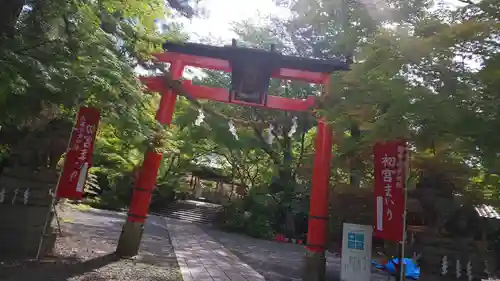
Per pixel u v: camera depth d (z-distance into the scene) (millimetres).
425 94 5707
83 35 6668
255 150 25750
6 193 8805
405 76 6309
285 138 23750
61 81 6094
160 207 34094
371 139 6887
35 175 9234
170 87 10961
